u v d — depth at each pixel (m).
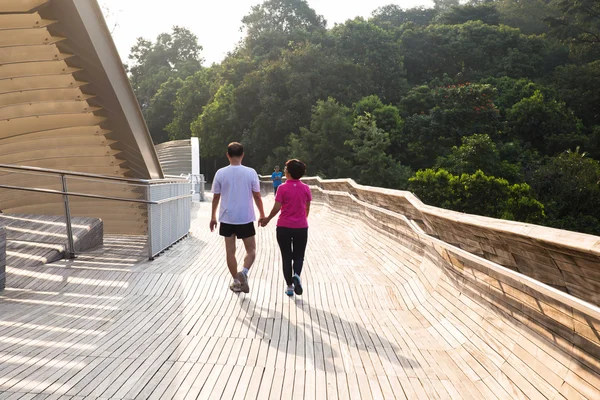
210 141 67.12
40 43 9.66
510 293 4.09
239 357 4.40
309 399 3.60
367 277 8.23
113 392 3.54
